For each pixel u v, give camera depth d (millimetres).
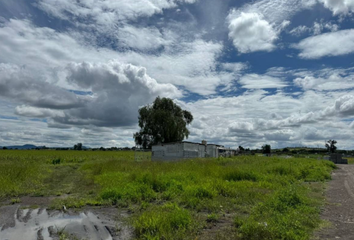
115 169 20188
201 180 13906
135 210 8789
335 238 6258
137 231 6496
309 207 8992
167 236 6055
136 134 55438
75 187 13594
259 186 13531
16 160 33781
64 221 7605
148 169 18734
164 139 52906
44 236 6375
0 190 11734
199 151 38406
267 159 32812
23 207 9281
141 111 54719
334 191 13586
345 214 8672
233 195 11047
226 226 7113
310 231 6738
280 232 6141
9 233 6578
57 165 29438
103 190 11281
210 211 8812
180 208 8508
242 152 65250
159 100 56281
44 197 11211
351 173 24797
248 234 6227
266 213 8000
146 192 10883
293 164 25453
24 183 13961
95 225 7188
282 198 9648
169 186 12414
